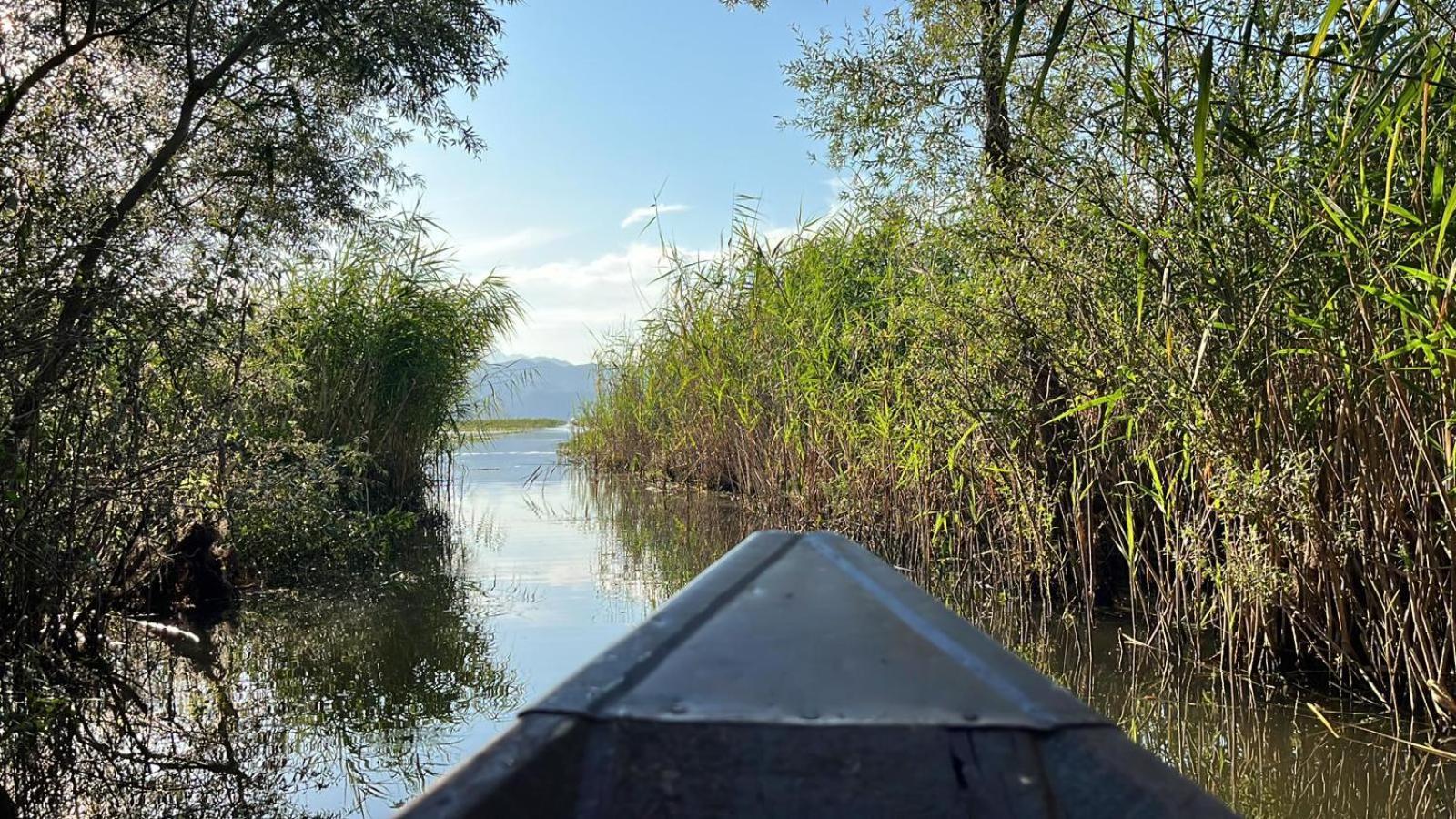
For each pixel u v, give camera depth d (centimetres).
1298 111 404
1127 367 462
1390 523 402
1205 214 432
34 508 507
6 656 506
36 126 507
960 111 621
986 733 84
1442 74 314
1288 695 439
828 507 812
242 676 530
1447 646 390
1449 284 313
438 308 1145
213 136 671
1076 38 489
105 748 427
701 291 1040
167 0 593
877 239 827
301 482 705
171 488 576
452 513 1156
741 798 79
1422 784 348
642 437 1527
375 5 659
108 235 516
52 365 494
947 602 631
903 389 680
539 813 77
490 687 507
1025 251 512
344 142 762
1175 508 516
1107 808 77
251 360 686
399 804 372
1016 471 594
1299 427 427
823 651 95
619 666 94
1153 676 479
